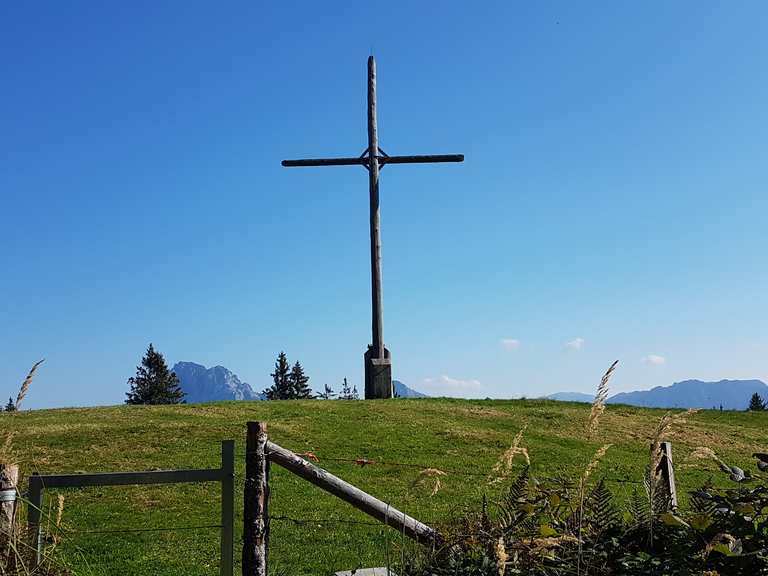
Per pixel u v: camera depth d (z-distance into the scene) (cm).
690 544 528
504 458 543
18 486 612
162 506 1354
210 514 1312
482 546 559
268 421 2203
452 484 1556
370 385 2834
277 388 10669
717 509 552
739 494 562
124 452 1792
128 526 1205
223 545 673
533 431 2222
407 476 1634
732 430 2456
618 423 2395
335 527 1202
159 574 956
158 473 661
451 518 662
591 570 521
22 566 548
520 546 531
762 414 2856
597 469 1755
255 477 654
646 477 628
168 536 1148
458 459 1833
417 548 602
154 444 1883
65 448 1812
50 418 2233
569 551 532
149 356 9900
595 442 2111
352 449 1905
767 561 496
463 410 2508
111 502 1367
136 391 9794
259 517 653
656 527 568
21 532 582
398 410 2461
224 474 675
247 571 647
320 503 1379
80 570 849
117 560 1014
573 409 2623
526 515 577
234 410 2411
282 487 1502
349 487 648
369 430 2125
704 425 2508
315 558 1017
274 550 1059
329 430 2108
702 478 1722
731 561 505
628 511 593
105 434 1967
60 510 626
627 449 2059
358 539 1128
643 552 534
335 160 2952
